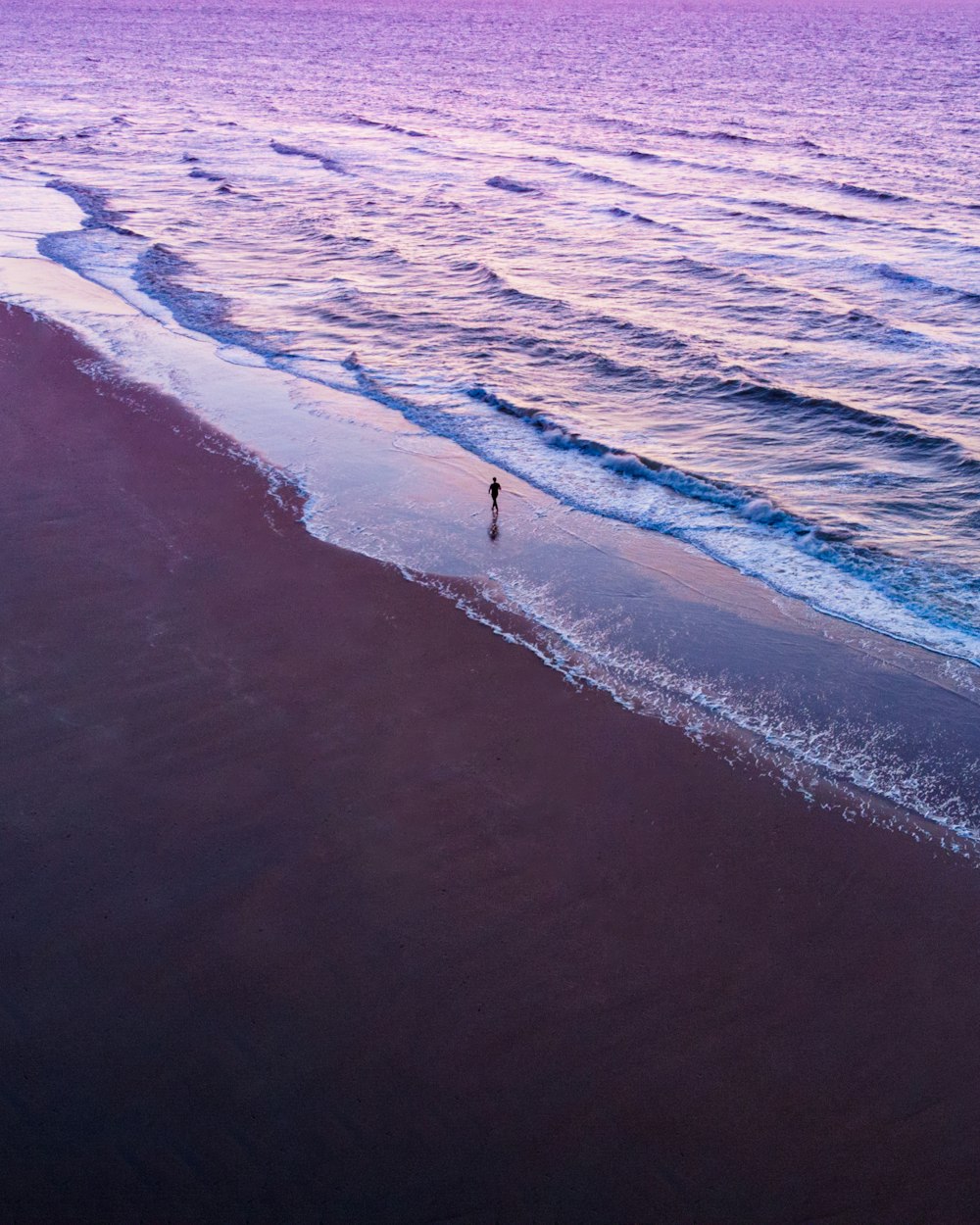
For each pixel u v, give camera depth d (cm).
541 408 2759
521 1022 1085
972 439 2562
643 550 2064
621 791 1409
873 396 2853
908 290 3741
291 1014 1090
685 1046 1065
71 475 2261
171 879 1251
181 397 2753
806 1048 1064
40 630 1716
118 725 1502
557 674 1658
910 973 1147
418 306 3647
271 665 1645
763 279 3891
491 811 1364
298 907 1216
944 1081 1033
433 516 2170
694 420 2716
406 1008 1098
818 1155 969
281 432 2562
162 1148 968
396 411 2739
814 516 2194
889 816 1376
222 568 1920
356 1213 922
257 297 3731
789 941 1184
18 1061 1039
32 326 3234
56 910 1208
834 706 1602
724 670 1686
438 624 1778
